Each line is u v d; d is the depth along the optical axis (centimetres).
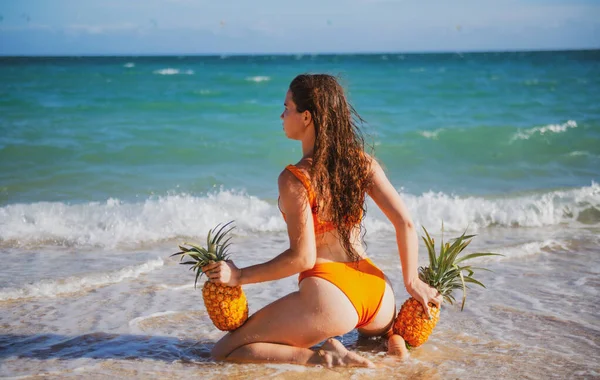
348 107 352
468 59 8519
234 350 354
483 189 1016
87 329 412
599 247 644
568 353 373
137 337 399
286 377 330
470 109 2211
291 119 345
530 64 6169
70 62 7119
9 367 349
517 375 339
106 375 338
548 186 1043
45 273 536
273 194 959
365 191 353
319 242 340
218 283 340
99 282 512
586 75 4084
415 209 791
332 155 337
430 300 354
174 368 348
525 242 656
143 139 1445
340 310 330
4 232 673
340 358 343
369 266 348
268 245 655
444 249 361
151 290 496
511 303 470
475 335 403
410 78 3828
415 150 1355
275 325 342
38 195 928
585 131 1565
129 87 2995
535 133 1527
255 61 8275
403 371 341
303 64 6512
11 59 8600
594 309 457
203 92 2786
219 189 996
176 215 750
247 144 1394
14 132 1505
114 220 727
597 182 1069
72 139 1415
